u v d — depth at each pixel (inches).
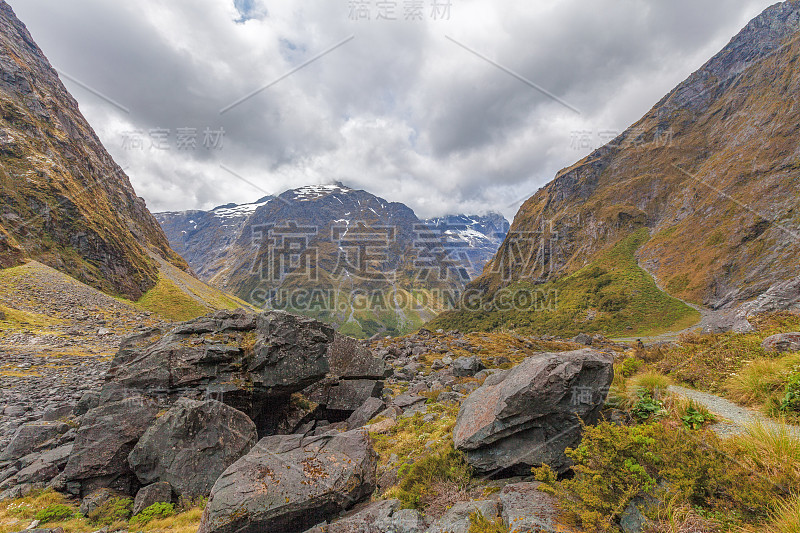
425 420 680.4
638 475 225.1
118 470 521.7
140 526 423.2
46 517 441.4
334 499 342.6
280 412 774.5
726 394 421.1
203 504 471.2
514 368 433.1
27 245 3395.7
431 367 1363.2
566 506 233.5
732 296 3914.9
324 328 797.9
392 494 372.5
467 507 264.1
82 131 6397.6
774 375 382.6
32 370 1362.0
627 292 4982.8
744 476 222.8
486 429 359.3
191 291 5315.0
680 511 205.0
